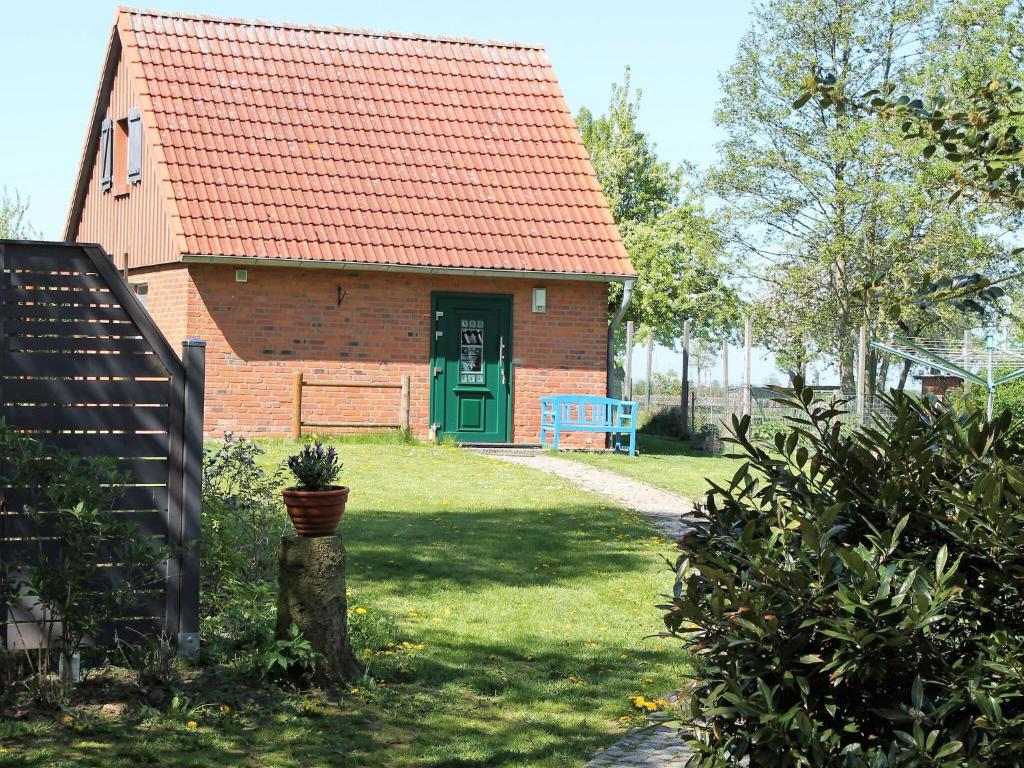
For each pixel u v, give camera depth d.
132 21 22.92
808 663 3.93
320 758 5.97
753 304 44.53
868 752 3.79
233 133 21.80
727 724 4.14
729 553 4.24
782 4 41.91
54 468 6.61
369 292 21.39
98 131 25.50
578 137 24.14
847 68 41.50
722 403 28.78
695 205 37.97
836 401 4.67
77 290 7.05
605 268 22.12
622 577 10.81
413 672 7.57
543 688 7.47
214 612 8.03
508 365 22.23
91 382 7.04
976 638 3.84
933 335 34.22
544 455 20.98
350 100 23.28
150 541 6.85
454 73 24.66
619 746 6.40
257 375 20.77
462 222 21.98
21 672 6.65
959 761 3.54
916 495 4.22
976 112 4.90
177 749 5.92
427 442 21.27
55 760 5.61
